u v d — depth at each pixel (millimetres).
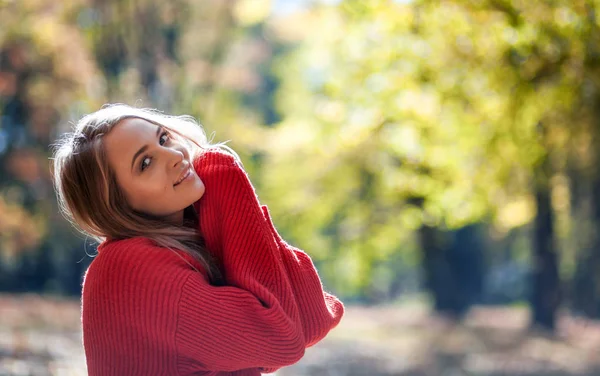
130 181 2336
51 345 10781
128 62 20438
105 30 20203
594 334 20766
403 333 21672
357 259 26500
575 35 8656
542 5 8766
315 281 2479
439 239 26375
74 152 2352
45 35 19359
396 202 23094
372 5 10344
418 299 48531
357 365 15172
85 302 2381
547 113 10297
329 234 35250
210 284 2439
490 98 10281
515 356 17047
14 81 20047
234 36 23531
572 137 11016
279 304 2316
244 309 2301
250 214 2400
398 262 47594
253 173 25469
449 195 12789
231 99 27625
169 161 2354
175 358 2348
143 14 20422
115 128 2352
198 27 22125
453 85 10375
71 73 20109
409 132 12289
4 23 19047
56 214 24844
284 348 2312
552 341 19453
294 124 18719
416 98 11266
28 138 22875
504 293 39812
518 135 10578
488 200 12945
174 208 2389
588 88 9531
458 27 9734
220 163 2447
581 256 26422
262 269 2365
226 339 2299
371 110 12562
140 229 2369
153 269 2305
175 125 2486
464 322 24359
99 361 2357
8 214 22281
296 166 23859
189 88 22531
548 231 21797
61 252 29438
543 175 13992
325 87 13695
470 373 15180
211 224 2428
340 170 22531
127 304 2301
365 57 11867
